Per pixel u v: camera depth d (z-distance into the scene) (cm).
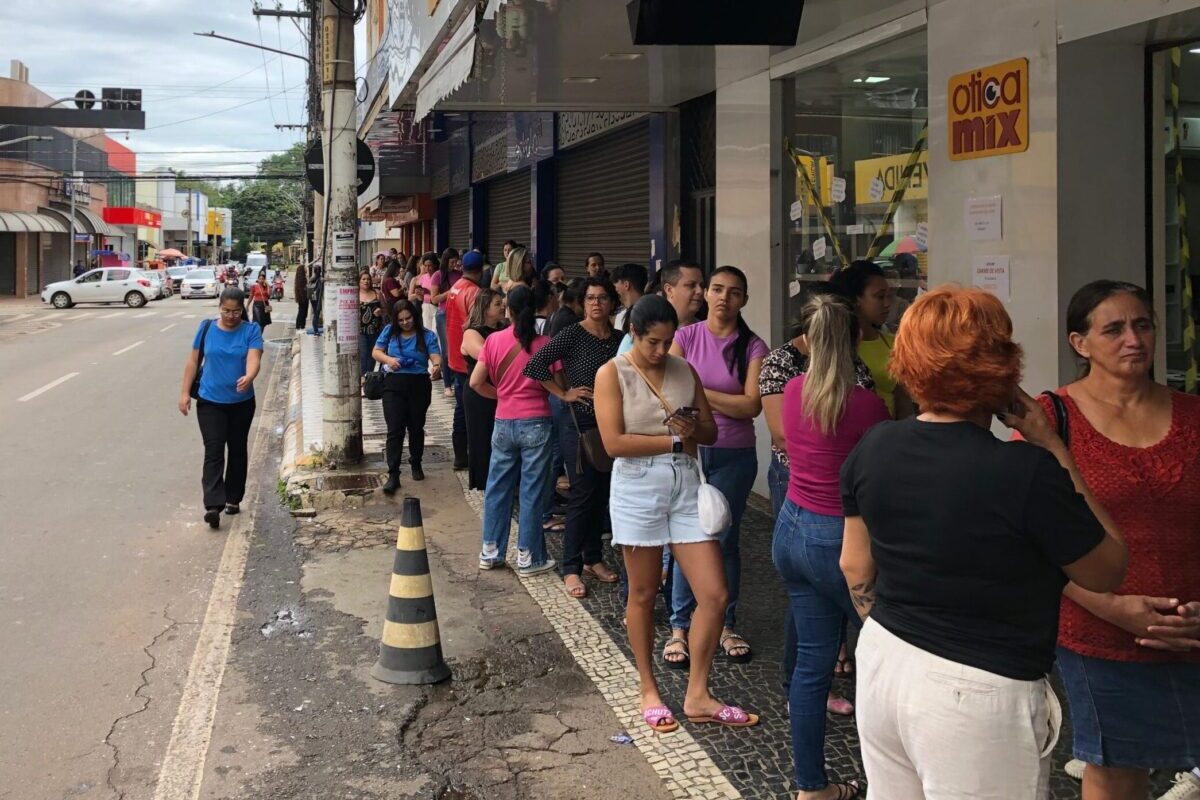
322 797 386
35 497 880
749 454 495
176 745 429
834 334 355
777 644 523
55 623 579
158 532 769
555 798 382
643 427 425
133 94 3616
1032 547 221
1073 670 288
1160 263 515
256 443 1192
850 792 371
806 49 723
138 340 2472
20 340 2464
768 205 799
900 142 654
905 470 235
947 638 227
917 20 597
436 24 700
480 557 678
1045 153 502
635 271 663
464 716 452
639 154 1139
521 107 1009
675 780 393
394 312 852
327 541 734
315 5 2225
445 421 1204
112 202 7556
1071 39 485
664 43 571
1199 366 520
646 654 443
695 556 427
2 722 455
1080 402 292
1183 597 278
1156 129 507
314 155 977
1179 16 440
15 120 3484
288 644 540
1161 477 277
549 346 586
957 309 234
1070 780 383
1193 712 277
